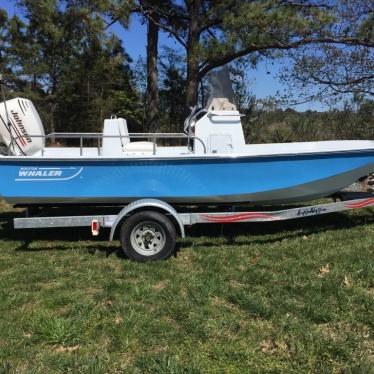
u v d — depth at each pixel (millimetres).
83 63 16062
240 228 6367
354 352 3098
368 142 6695
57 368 2986
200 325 3488
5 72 16375
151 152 5871
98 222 5262
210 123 5895
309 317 3602
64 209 6359
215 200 5562
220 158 5344
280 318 3586
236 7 11453
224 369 2955
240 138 5934
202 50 10797
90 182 5348
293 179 5562
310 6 11188
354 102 12812
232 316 3660
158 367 2938
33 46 16016
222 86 6230
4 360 3098
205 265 4879
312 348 3125
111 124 5824
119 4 11609
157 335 3377
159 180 5371
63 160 5273
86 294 4211
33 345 3301
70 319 3594
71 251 5551
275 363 3010
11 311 3844
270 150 6578
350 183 5812
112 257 5309
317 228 6266
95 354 3148
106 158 5262
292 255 5168
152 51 15508
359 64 12250
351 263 4742
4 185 5340
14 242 5957
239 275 4527
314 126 13570
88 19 11969
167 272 4676
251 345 3225
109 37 12609
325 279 4309
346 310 3684
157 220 5008
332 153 5570
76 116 18844
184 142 10422
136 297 4062
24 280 4562
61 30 12391
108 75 17531
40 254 5461
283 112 14445
